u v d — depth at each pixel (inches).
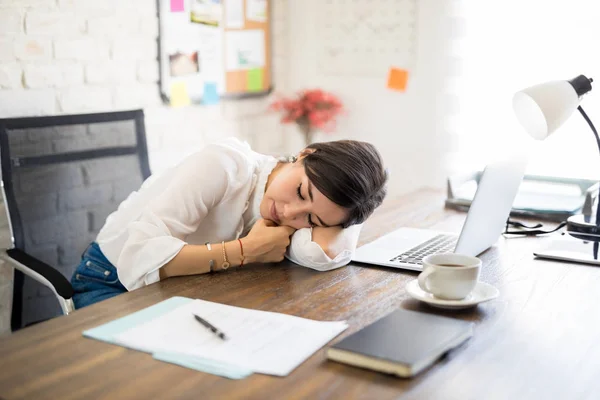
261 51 126.4
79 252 80.0
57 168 77.7
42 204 76.5
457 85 116.3
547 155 109.2
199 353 41.4
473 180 92.1
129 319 47.1
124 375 38.8
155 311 48.6
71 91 95.2
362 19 124.1
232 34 119.4
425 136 121.3
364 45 124.8
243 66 122.7
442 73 117.5
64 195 78.4
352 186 57.4
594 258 62.5
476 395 36.6
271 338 43.6
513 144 113.2
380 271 59.7
